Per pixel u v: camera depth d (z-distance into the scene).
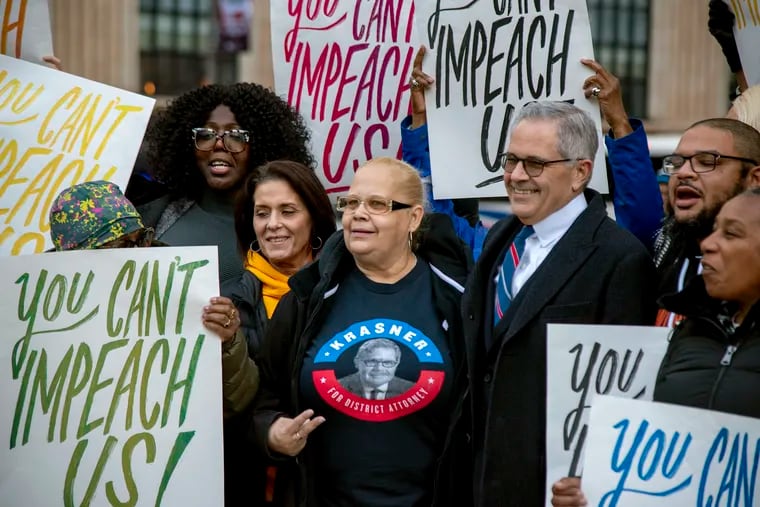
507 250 11.21
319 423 10.95
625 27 43.38
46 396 11.06
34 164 13.24
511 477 10.65
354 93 14.19
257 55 44.16
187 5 43.97
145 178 14.55
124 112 13.38
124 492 11.05
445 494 11.05
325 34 14.26
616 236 10.79
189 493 11.08
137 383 11.14
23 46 13.58
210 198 13.86
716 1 13.95
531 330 10.69
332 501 11.18
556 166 10.75
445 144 12.89
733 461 9.49
